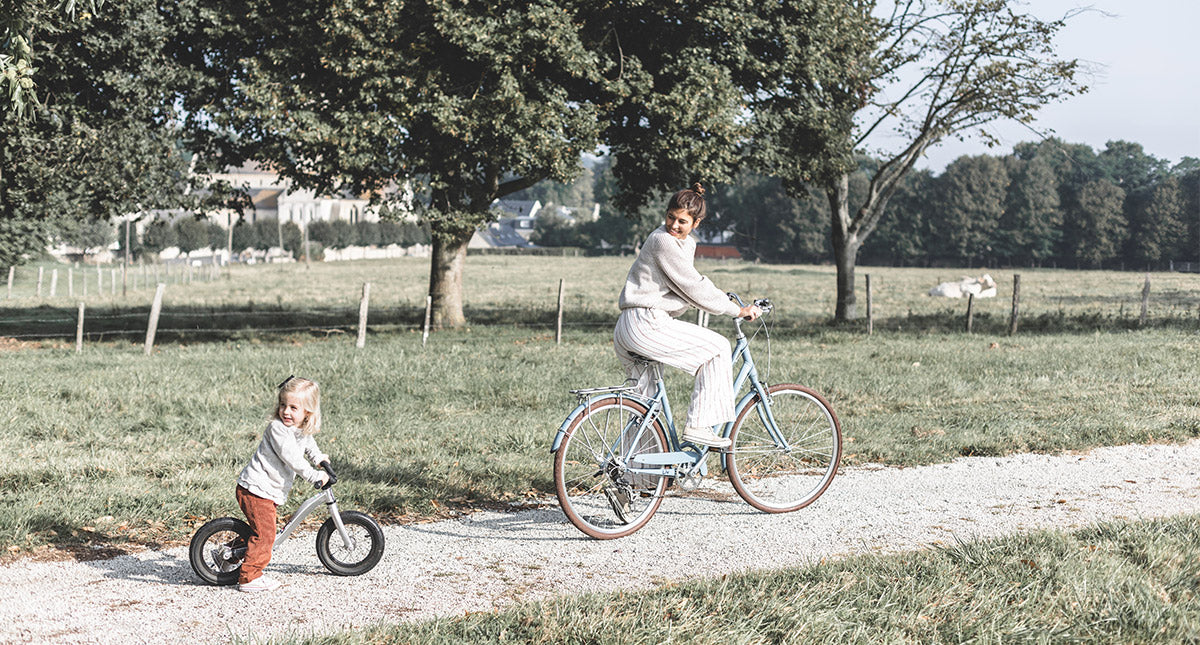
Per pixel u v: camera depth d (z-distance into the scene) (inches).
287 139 686.5
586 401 221.3
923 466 298.5
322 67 696.4
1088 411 392.8
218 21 673.0
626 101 738.8
